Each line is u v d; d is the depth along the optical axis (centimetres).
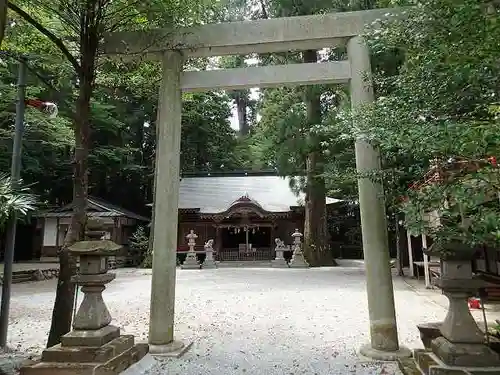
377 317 452
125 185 2500
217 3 593
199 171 2578
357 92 479
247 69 515
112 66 586
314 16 498
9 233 531
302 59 1493
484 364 324
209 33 510
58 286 451
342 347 504
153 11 500
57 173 2141
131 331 617
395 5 490
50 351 361
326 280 1233
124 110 2144
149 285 1192
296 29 497
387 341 446
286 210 2006
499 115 256
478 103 301
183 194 2312
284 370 419
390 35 346
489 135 208
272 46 513
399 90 389
